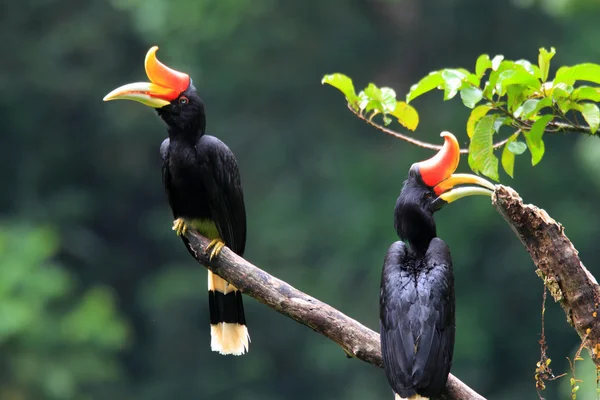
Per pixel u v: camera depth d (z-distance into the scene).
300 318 5.52
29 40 25.28
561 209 21.52
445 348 5.23
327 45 24.56
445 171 5.54
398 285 5.34
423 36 24.42
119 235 25.92
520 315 21.25
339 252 21.83
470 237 21.12
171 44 24.92
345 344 5.46
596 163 19.23
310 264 22.33
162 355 22.73
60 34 25.16
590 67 5.35
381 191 21.91
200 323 22.80
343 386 21.64
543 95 5.46
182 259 25.55
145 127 25.25
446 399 5.39
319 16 24.70
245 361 22.05
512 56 23.42
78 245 24.44
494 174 5.46
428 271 5.36
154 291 23.09
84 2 25.92
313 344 21.84
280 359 22.12
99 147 25.72
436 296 5.27
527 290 21.20
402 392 5.18
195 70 25.16
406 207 5.54
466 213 21.05
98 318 18.48
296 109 24.55
